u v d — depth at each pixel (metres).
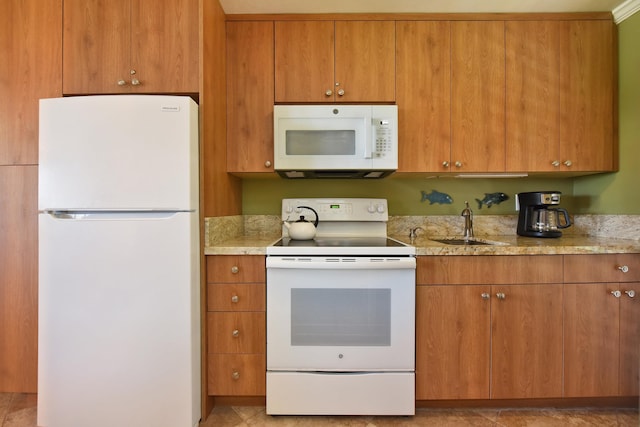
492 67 1.79
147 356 1.41
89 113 1.38
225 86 1.79
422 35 1.79
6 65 1.59
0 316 1.62
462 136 1.80
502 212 2.18
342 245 1.61
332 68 1.79
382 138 1.72
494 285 1.54
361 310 1.53
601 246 1.54
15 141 1.60
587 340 1.55
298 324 1.53
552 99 1.79
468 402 1.62
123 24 1.55
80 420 1.41
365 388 1.53
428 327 1.55
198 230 1.50
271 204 2.19
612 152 1.80
